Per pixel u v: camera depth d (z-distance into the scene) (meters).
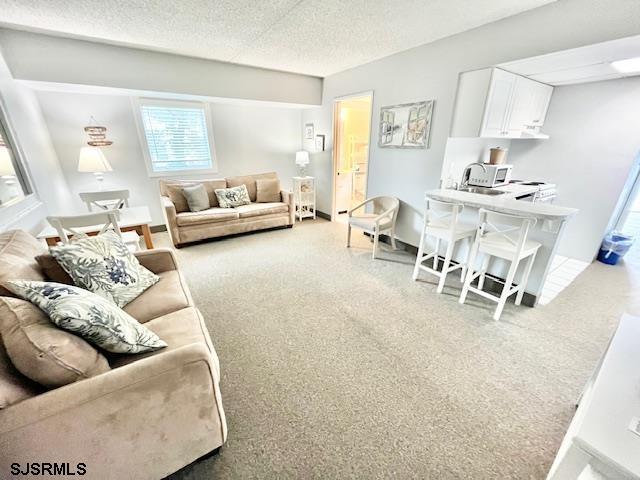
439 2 2.01
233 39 2.74
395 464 1.19
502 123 2.70
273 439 1.28
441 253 3.08
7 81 2.44
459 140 2.99
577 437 0.68
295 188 4.98
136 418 0.92
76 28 2.44
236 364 1.73
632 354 0.94
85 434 0.85
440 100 2.81
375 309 2.31
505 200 2.41
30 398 0.80
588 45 1.90
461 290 2.63
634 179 3.19
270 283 2.74
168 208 3.46
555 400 1.49
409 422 1.37
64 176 3.53
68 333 0.95
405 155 3.31
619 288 2.67
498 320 2.17
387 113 3.40
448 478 1.13
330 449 1.24
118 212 2.59
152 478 1.03
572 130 3.18
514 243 2.02
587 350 1.86
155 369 0.92
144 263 1.91
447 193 2.69
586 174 3.16
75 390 0.83
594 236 3.19
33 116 2.94
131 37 2.67
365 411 1.42
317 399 1.49
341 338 1.96
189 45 2.92
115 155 3.82
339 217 5.17
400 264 3.20
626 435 0.68
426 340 1.94
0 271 1.17
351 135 5.32
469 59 2.52
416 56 2.95
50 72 2.67
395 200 3.42
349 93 3.95
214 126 4.47
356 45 2.90
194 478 1.13
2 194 2.11
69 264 1.45
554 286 2.72
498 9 2.11
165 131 4.10
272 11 2.16
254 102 4.16
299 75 4.20
